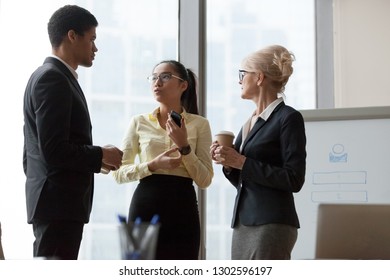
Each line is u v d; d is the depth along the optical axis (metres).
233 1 4.55
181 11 4.18
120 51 4.11
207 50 4.40
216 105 4.35
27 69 3.69
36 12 3.74
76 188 2.54
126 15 4.15
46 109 2.48
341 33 4.75
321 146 3.69
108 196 3.84
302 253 3.59
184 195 2.91
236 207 2.61
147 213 2.85
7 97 3.65
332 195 3.63
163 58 4.15
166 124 2.90
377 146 3.61
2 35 3.70
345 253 1.81
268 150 2.60
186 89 3.23
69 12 2.77
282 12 4.68
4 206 3.55
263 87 2.72
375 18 4.70
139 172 2.87
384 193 3.57
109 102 4.04
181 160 2.86
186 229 2.88
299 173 2.50
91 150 2.55
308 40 4.74
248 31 4.54
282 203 2.53
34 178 2.54
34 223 2.54
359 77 4.69
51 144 2.46
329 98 4.70
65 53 2.75
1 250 1.75
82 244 2.58
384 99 4.64
